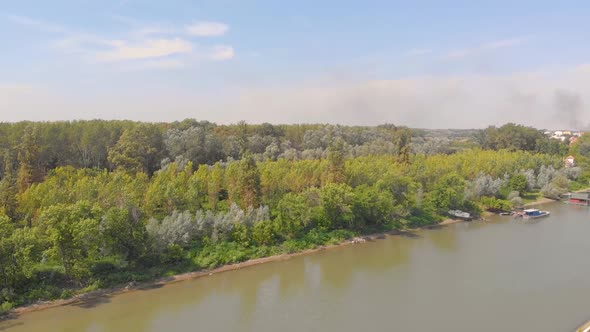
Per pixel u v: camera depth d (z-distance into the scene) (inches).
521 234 3969.0
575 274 2876.5
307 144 6688.0
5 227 2306.8
